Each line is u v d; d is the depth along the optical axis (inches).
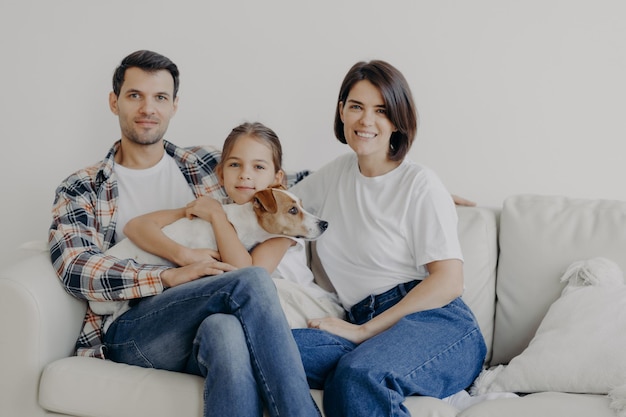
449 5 94.5
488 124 95.7
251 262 76.8
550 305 80.3
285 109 100.0
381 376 63.8
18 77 102.7
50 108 102.7
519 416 62.8
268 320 64.8
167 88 83.6
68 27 101.2
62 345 73.1
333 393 65.0
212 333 64.0
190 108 102.0
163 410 65.3
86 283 73.2
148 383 66.4
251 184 80.7
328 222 80.5
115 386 66.9
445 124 96.9
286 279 80.8
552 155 94.7
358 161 80.2
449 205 75.9
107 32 101.0
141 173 85.7
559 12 92.0
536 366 71.1
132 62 82.3
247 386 62.1
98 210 82.2
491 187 97.0
